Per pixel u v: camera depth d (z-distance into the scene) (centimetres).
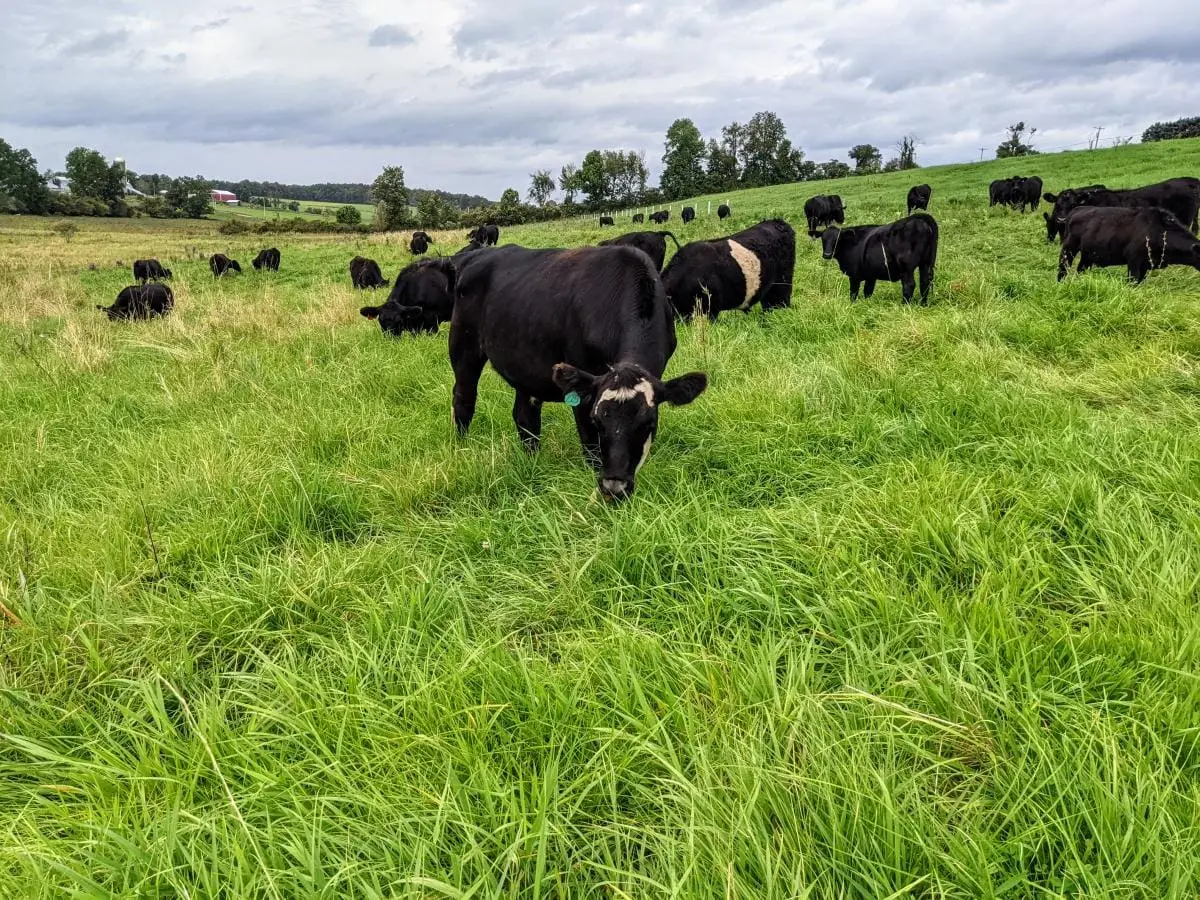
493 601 320
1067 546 311
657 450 475
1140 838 166
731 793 194
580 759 218
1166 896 155
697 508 365
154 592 333
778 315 937
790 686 228
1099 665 232
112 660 284
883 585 286
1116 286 809
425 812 197
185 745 232
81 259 3331
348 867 174
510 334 475
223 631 301
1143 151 3691
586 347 437
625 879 181
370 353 849
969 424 468
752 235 995
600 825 202
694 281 948
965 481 358
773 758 202
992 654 239
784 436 478
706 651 263
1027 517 331
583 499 406
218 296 1628
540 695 235
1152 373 519
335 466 491
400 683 258
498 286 492
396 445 530
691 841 169
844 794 187
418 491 433
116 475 476
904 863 173
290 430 541
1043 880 173
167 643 295
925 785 200
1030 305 793
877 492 367
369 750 225
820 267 1457
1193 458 358
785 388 552
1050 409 459
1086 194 1816
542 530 378
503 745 221
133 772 216
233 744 223
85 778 220
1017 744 206
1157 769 191
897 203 3188
